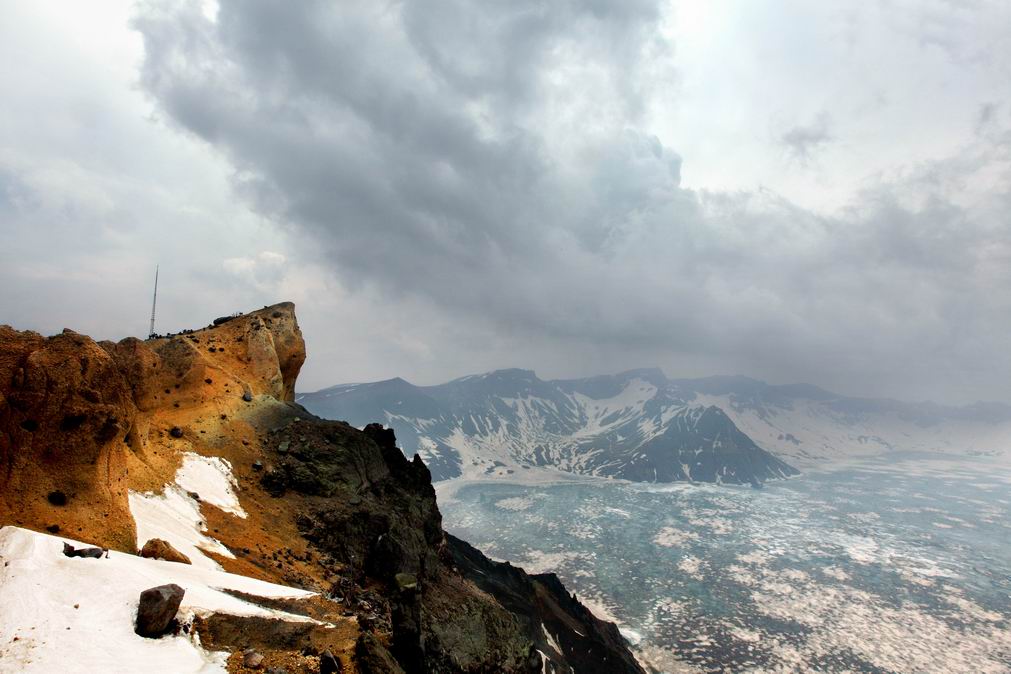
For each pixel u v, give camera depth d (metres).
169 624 17.25
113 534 23.61
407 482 70.81
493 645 45.91
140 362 47.06
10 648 13.71
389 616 36.28
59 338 27.05
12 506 21.22
